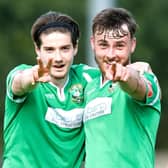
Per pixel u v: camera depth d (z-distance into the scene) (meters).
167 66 47.97
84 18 45.81
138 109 9.51
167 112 48.19
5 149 10.15
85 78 10.30
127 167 9.41
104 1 24.48
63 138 10.11
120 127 9.48
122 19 9.66
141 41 47.34
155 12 48.00
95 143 9.58
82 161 10.23
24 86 9.33
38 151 10.05
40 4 46.91
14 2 47.41
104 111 9.60
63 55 9.87
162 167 30.28
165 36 47.75
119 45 9.62
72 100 10.16
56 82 10.15
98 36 9.64
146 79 9.38
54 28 9.88
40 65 8.83
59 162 10.10
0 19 47.72
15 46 47.12
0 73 45.47
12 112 9.99
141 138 9.51
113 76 8.55
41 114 10.05
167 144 48.31
